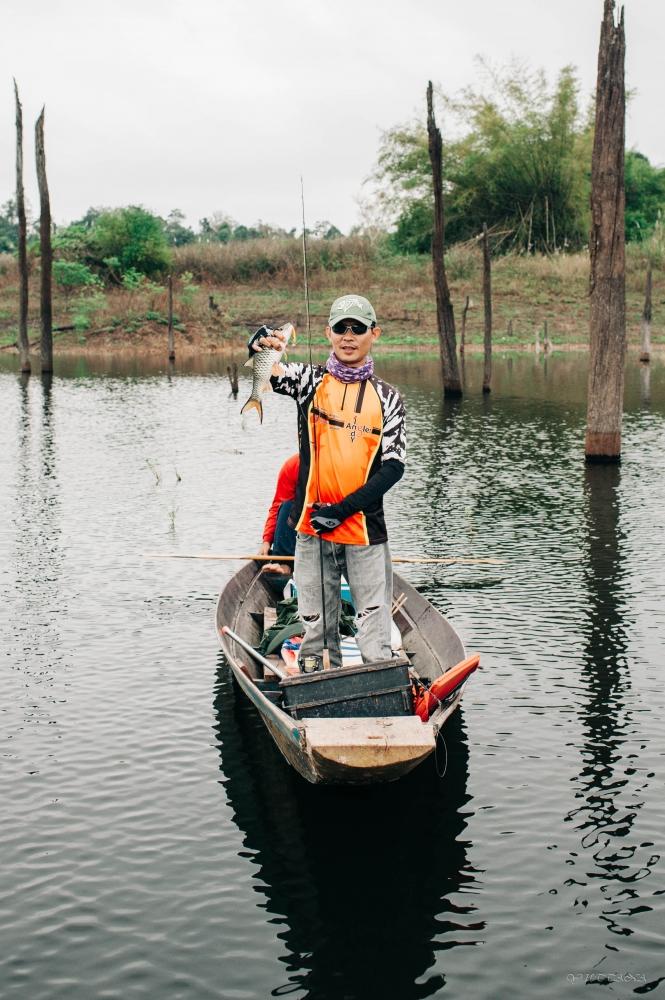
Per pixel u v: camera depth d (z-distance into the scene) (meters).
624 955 4.46
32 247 49.12
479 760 6.21
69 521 12.37
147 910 4.81
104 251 51.09
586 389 26.80
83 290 47.38
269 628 7.39
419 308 46.47
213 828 5.51
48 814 5.64
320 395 5.71
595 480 14.80
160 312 44.41
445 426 20.50
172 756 6.31
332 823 5.55
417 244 56.91
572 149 53.75
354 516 5.73
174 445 18.17
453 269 50.25
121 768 6.16
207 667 7.74
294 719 5.54
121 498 13.63
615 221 15.27
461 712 6.90
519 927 4.66
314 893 4.93
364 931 4.65
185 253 53.38
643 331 33.69
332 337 5.65
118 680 7.48
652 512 12.72
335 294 49.56
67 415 22.20
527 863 5.15
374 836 5.42
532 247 54.66
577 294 47.38
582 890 4.91
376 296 48.59
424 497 13.80
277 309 46.75
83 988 4.29
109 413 22.56
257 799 5.80
